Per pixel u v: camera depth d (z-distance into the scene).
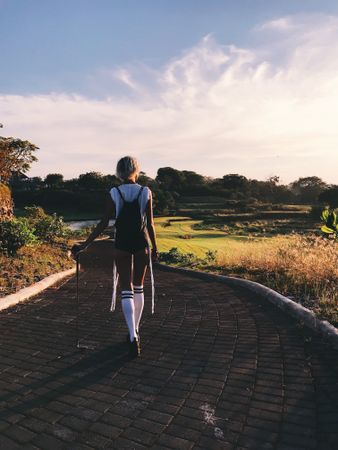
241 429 2.32
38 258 10.34
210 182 173.62
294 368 3.20
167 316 5.23
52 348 3.90
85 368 3.35
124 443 2.20
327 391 2.76
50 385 3.00
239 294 6.79
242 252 11.86
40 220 16.81
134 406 2.64
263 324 4.64
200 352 3.69
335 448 2.09
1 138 26.88
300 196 175.38
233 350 3.72
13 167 30.34
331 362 3.29
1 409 2.62
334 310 4.71
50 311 5.57
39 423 2.44
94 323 4.89
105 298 6.64
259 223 80.81
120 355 3.66
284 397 2.70
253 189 171.12
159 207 105.44
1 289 6.72
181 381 3.03
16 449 2.15
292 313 4.98
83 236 25.84
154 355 3.65
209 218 91.25
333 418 2.40
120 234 3.67
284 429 2.30
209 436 2.25
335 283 6.67
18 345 4.00
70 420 2.47
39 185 146.12
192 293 7.08
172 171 161.00
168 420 2.45
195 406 2.62
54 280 8.28
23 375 3.21
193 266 12.95
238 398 2.71
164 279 9.52
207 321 4.89
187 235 54.34
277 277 7.61
